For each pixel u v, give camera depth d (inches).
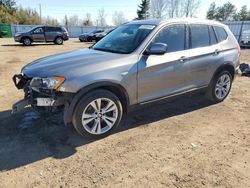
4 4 2518.5
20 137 153.9
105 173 121.7
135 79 153.6
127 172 122.5
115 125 156.3
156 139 154.3
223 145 148.5
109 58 149.4
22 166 126.6
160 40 165.2
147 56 157.5
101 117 149.8
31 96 139.8
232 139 155.9
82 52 170.9
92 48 183.6
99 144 147.6
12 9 2391.7
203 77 193.0
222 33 207.2
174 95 178.4
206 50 189.5
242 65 353.1
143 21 186.7
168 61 165.9
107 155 136.7
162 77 165.8
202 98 226.5
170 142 151.0
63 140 151.3
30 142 148.6
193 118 185.9
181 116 188.9
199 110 201.3
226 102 221.5
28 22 2431.1
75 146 145.1
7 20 2112.5
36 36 872.3
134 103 159.6
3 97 226.8
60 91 132.9
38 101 135.1
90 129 147.8
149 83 160.9
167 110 199.2
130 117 184.1
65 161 131.1
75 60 148.9
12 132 159.9
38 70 142.4
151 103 168.1
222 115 192.7
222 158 134.9
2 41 1050.7
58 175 120.1
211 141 153.2
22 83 157.3
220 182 115.6
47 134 157.8
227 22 1042.7
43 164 128.4
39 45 867.4
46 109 143.2
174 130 166.6
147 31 165.8
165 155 137.1
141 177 118.9
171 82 172.6
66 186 112.7
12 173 121.3
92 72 139.4
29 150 140.5
